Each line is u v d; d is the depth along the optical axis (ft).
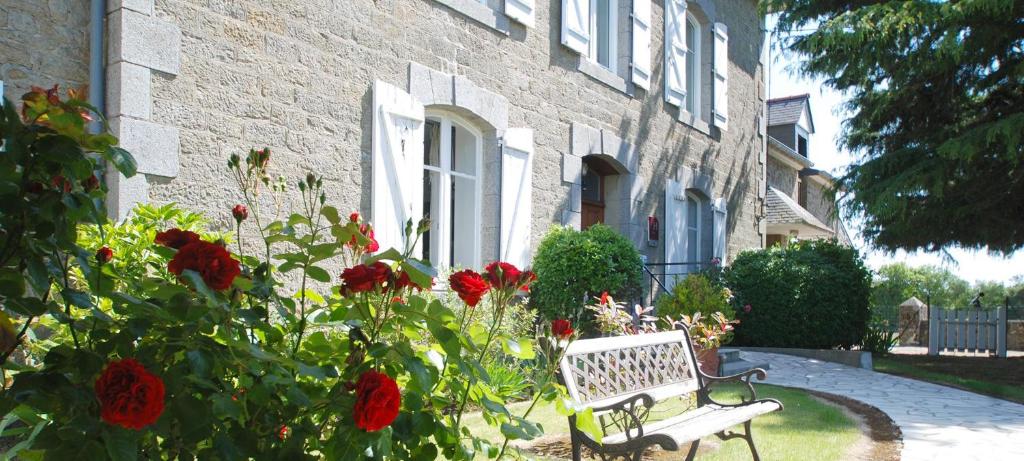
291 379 6.34
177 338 6.05
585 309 26.53
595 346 13.76
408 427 6.86
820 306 38.96
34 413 6.45
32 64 16.17
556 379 12.09
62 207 5.81
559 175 30.35
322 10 21.26
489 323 18.84
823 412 21.20
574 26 31.07
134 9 17.06
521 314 23.04
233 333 6.66
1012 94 37.76
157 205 17.35
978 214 36.76
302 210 20.48
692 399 21.59
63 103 5.99
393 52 23.27
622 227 34.68
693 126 40.29
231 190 18.92
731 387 26.27
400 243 22.84
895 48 35.96
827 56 38.55
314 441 7.06
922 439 18.34
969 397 25.86
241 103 19.21
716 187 43.27
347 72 21.91
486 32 26.91
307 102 20.79
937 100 38.14
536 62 29.30
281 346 7.34
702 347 24.63
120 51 16.79
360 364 6.87
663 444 11.73
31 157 5.80
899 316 63.10
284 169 20.12
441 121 25.84
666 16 37.86
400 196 22.97
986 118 37.11
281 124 20.11
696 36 42.55
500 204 26.91
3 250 5.73
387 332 7.53
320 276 7.61
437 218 25.68
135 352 6.01
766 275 39.65
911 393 26.53
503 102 27.43
